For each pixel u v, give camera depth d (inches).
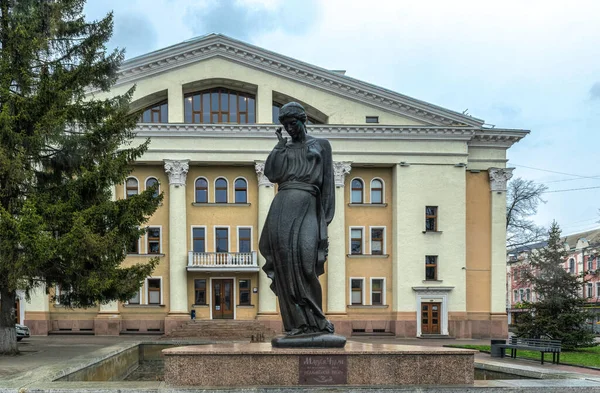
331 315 1188.5
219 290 1218.0
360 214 1251.8
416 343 1064.8
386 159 1222.9
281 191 289.7
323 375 253.3
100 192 692.7
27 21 666.8
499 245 1261.1
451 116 1252.5
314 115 1284.4
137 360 568.7
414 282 1208.2
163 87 1208.2
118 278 690.2
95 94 1144.2
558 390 253.6
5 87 634.8
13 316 660.1
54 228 653.9
